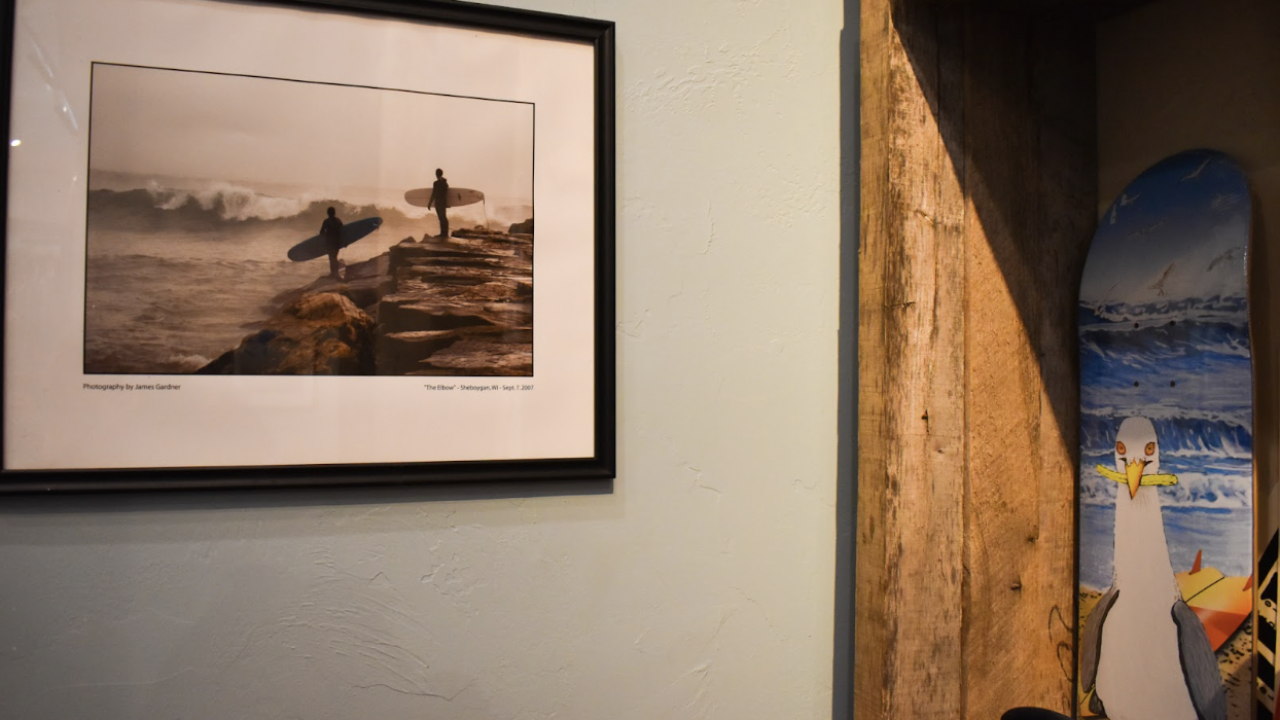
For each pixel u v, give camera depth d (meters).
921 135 1.24
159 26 0.99
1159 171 1.28
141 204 0.98
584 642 1.14
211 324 1.00
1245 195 1.15
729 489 1.23
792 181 1.29
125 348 0.97
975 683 1.26
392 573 1.07
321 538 1.04
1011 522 1.31
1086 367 1.36
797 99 1.30
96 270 0.96
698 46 1.24
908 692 1.20
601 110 1.16
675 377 1.21
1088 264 1.36
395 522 1.07
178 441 0.98
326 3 1.04
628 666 1.16
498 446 1.10
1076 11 1.36
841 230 1.32
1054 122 1.37
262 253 1.02
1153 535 1.24
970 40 1.29
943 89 1.27
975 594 1.27
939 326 1.25
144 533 0.98
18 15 0.95
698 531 1.21
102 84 0.97
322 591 1.04
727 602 1.22
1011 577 1.30
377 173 1.06
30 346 0.94
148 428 0.98
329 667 1.04
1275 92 1.16
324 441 1.03
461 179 1.10
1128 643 1.26
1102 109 1.41
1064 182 1.38
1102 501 1.32
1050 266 1.36
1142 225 1.29
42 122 0.95
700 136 1.24
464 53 1.10
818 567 1.28
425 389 1.07
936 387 1.24
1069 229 1.38
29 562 0.95
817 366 1.29
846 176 1.32
